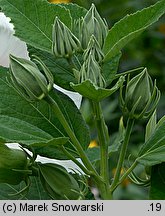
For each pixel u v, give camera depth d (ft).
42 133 1.25
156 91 1.29
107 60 1.27
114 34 1.29
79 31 1.31
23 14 1.36
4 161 1.27
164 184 1.32
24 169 1.29
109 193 1.26
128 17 1.28
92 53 1.24
